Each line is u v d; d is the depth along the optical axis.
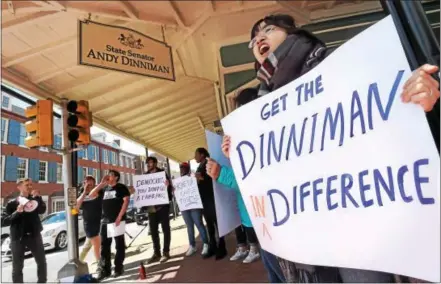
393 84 1.09
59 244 11.20
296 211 1.37
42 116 4.83
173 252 6.45
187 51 5.13
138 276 4.83
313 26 4.52
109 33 3.48
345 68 1.24
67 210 5.27
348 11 4.45
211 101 8.60
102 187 5.39
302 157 1.36
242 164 1.68
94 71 5.46
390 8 1.21
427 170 0.98
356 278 1.22
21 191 5.08
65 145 5.49
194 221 5.40
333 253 1.20
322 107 1.31
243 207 2.01
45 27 3.99
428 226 0.96
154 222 5.85
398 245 1.01
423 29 1.15
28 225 4.96
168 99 7.67
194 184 5.45
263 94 1.70
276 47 1.58
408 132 1.03
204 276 4.07
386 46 1.13
